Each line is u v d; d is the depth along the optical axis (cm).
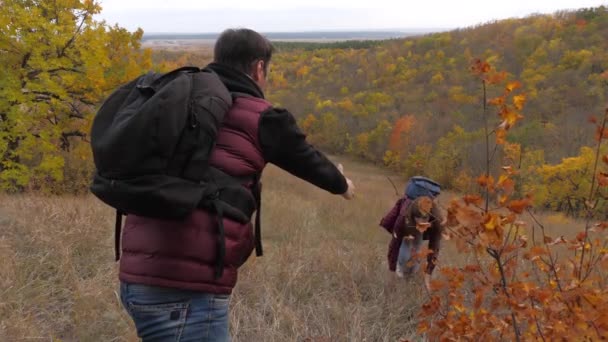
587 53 10269
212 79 204
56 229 554
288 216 983
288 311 418
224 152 198
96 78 2000
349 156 8181
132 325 378
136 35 2227
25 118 1919
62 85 2075
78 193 1847
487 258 405
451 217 238
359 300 446
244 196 199
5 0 1870
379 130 7762
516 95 231
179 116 182
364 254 614
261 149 205
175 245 190
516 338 249
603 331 230
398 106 10112
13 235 540
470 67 236
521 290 245
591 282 255
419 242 512
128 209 185
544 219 1972
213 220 193
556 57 10981
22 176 1812
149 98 195
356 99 11206
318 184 217
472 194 238
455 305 268
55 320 379
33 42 1866
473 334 256
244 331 385
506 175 233
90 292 412
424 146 6494
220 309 203
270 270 520
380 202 1583
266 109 204
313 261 568
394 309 446
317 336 381
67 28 1941
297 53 16062
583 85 8800
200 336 198
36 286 421
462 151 5531
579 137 5850
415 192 512
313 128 8869
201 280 193
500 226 232
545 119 7538
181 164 185
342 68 13625
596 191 268
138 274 193
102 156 182
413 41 14312
